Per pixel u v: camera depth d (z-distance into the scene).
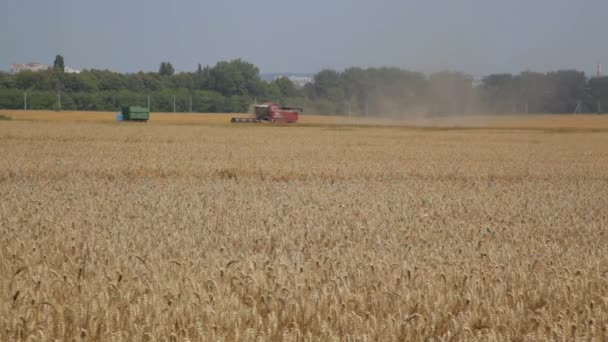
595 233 51.44
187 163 112.56
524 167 122.88
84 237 42.75
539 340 25.89
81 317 25.92
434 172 110.19
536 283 33.34
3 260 34.59
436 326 27.36
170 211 56.06
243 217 53.97
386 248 41.84
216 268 33.78
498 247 44.75
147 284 29.97
